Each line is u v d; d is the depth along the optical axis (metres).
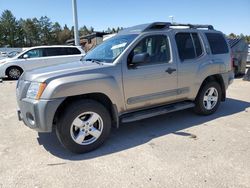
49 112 3.52
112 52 4.41
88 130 3.88
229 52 5.81
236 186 2.90
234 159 3.52
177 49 4.80
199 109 5.43
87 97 3.98
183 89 4.95
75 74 3.74
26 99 3.71
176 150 3.85
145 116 4.41
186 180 3.04
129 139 4.36
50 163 3.57
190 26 5.24
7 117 5.86
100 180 3.10
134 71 4.22
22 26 85.44
